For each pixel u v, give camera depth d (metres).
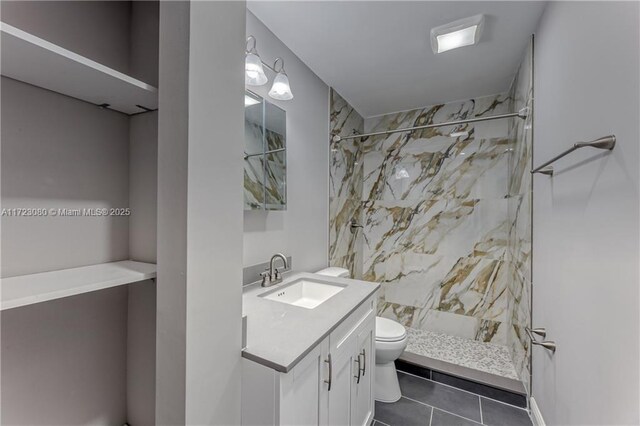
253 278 1.62
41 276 0.76
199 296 0.74
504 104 2.48
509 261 2.40
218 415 0.81
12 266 0.74
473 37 1.67
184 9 0.70
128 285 0.99
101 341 0.93
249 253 1.62
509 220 2.39
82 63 0.64
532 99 1.70
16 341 0.75
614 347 0.84
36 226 0.78
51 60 0.62
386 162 2.98
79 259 0.87
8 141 0.73
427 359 2.23
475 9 1.50
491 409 1.78
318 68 2.10
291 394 0.88
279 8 1.51
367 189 3.07
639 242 0.73
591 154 0.98
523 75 1.92
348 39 1.76
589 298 0.99
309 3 1.47
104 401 0.94
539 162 1.57
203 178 0.75
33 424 0.78
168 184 0.74
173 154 0.73
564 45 1.23
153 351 0.92
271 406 0.84
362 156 3.07
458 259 2.66
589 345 0.99
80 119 0.86
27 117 0.75
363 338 1.46
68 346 0.85
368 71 2.14
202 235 0.75
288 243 1.92
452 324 2.68
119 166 0.96
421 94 2.53
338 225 2.57
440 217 2.74
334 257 2.49
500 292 2.49
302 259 2.06
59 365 0.83
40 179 0.78
